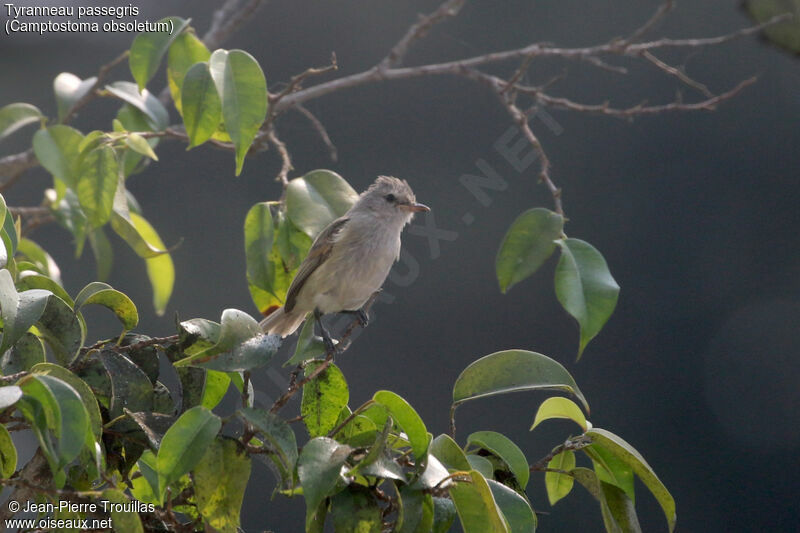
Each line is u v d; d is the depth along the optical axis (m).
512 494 4.38
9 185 8.45
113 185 6.55
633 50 7.35
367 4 14.88
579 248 5.57
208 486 4.21
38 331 4.96
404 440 4.71
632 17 14.12
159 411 4.91
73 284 14.48
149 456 4.72
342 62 14.81
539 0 14.32
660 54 14.02
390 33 14.75
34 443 12.25
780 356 13.27
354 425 4.91
